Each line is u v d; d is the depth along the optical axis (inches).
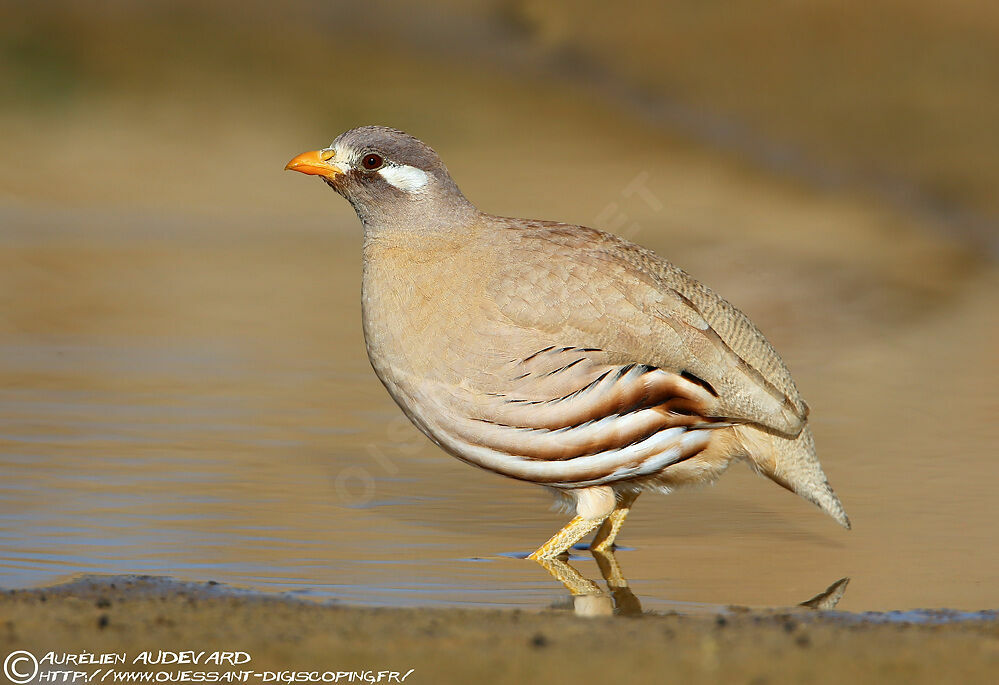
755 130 1531.7
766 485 529.7
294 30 2119.8
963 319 860.0
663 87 1738.4
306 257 1005.8
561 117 1620.3
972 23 1695.4
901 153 1376.7
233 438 561.0
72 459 522.6
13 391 626.8
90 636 339.3
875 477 518.9
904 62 1608.0
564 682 309.4
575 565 428.5
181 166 1337.4
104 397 621.6
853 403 646.5
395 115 1604.3
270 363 700.0
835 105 1541.6
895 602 385.1
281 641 335.9
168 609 360.5
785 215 1189.1
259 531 446.9
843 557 431.2
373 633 341.7
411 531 456.4
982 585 400.2
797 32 1743.4
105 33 1947.6
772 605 383.6
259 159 1387.8
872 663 322.0
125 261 964.0
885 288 931.3
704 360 435.2
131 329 768.3
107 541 430.9
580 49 1974.7
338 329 787.4
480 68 1913.1
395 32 2145.7
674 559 435.5
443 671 316.2
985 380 698.8
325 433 574.2
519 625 350.6
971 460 542.3
